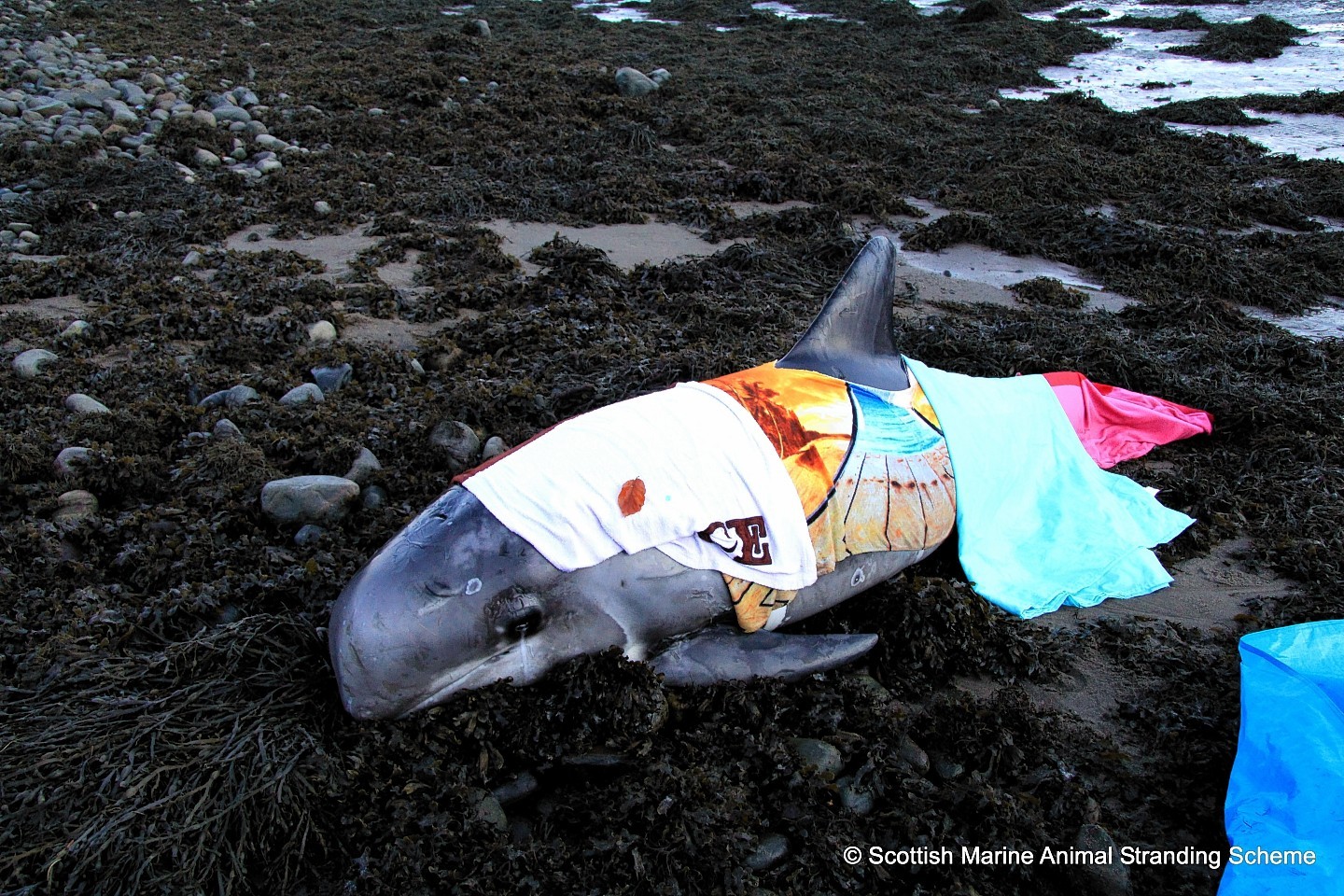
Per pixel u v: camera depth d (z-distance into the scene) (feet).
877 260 15.60
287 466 18.04
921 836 10.98
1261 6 94.43
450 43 64.18
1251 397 21.42
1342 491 18.47
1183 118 55.31
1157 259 32.27
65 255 30.40
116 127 42.80
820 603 13.89
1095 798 11.73
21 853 9.87
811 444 13.52
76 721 11.45
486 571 11.60
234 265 29.22
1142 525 17.21
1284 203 38.68
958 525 15.42
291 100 48.78
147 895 9.80
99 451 17.58
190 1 83.41
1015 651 13.84
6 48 55.98
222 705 11.78
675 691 12.50
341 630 11.42
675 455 12.61
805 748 11.86
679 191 38.99
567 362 22.80
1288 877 9.94
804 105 53.88
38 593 14.39
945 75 64.23
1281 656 12.85
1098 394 19.44
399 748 11.28
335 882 10.37
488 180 38.70
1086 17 91.25
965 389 16.67
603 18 91.50
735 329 25.36
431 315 26.17
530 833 11.02
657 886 10.11
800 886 10.50
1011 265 32.99
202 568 14.97
